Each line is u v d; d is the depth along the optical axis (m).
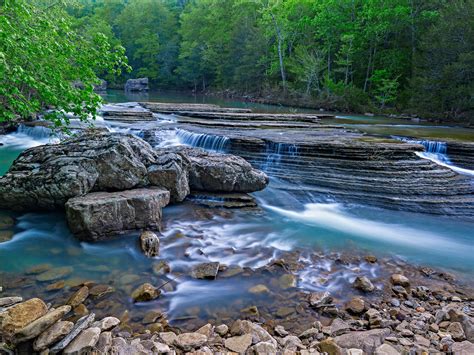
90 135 6.93
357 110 26.14
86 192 5.73
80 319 3.17
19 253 4.78
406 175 8.46
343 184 8.24
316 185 8.42
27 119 13.15
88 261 4.68
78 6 14.24
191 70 50.97
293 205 7.61
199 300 3.96
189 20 53.56
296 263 5.04
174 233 5.75
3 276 4.18
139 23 60.00
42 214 5.96
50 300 3.71
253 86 41.53
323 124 16.16
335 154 9.29
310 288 4.33
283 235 6.10
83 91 6.91
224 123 14.23
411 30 29.20
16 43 5.48
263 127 13.94
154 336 3.23
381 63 30.80
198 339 3.17
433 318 3.71
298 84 34.31
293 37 38.16
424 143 11.13
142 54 59.62
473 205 7.57
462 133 13.96
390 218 7.21
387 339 3.25
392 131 14.07
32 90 7.91
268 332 3.43
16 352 2.72
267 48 40.06
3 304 3.43
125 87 47.91
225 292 4.15
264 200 7.65
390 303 4.04
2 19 5.08
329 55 32.69
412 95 24.20
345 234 6.34
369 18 29.08
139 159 6.52
